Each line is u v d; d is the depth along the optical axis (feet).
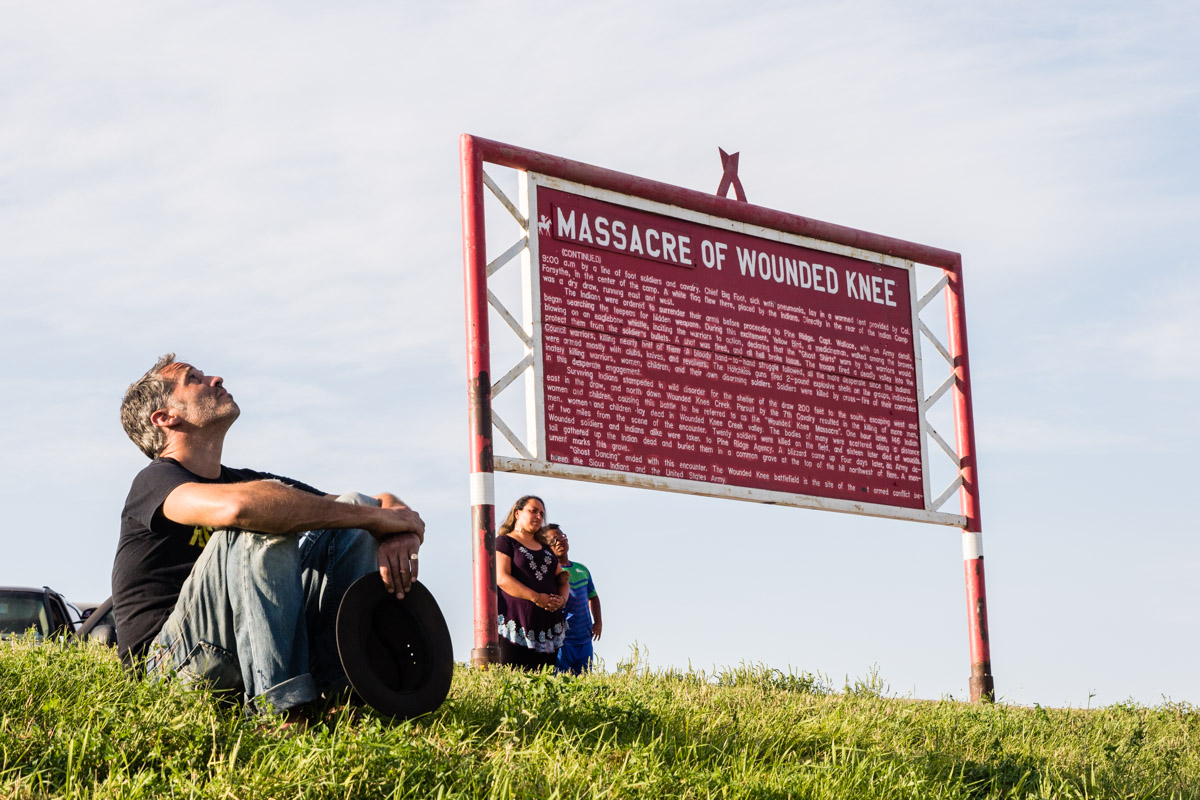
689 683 27.91
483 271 36.94
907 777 17.61
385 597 15.69
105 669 17.01
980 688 44.70
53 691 15.67
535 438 37.19
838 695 29.07
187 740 13.65
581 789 14.03
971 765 19.98
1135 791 20.97
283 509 14.82
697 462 40.45
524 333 37.81
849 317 45.34
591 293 39.37
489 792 13.65
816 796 16.12
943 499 46.01
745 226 43.39
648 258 40.93
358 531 15.97
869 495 44.32
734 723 20.11
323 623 15.99
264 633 14.89
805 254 44.78
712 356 41.60
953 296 47.85
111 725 13.93
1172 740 28.32
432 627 16.08
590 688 19.56
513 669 26.58
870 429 44.93
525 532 34.30
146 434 17.48
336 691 15.62
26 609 45.21
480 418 35.76
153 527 16.03
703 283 41.98
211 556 15.23
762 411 42.37
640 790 14.37
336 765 13.07
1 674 16.48
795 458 42.80
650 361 40.19
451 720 16.67
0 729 13.78
